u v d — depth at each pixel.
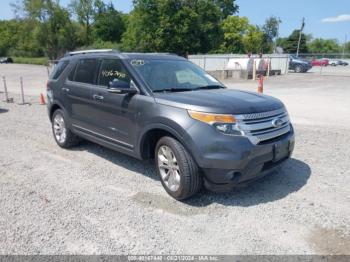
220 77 25.92
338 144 6.39
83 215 3.77
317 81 22.14
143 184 4.63
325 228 3.43
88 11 73.19
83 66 5.71
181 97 4.10
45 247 3.18
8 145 6.73
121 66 4.85
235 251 3.09
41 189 4.50
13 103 12.80
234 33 62.06
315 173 4.89
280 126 4.09
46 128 8.29
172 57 5.46
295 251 3.07
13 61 74.44
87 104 5.40
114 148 5.04
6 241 3.28
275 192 4.27
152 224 3.56
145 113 4.27
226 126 3.64
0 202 4.11
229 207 3.91
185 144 3.81
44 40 69.12
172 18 47.53
